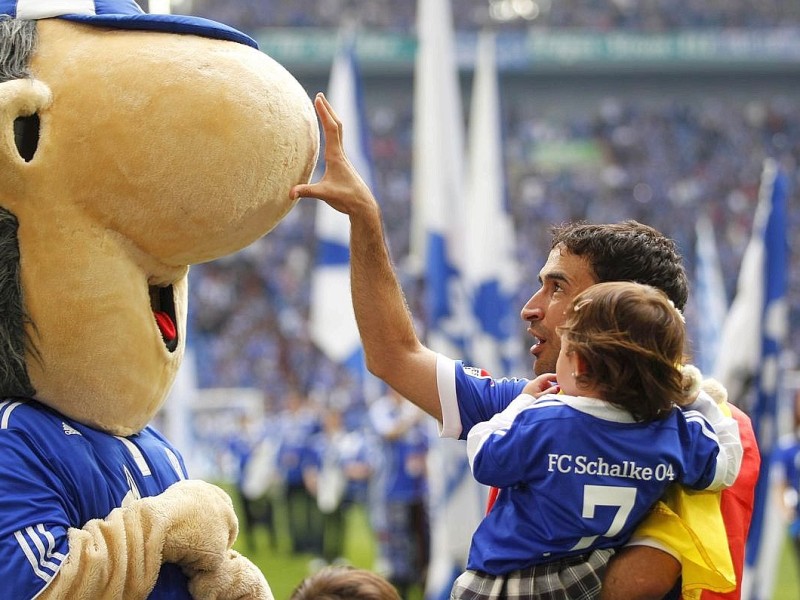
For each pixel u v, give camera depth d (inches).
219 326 1846.7
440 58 482.6
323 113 150.4
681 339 130.5
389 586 150.4
